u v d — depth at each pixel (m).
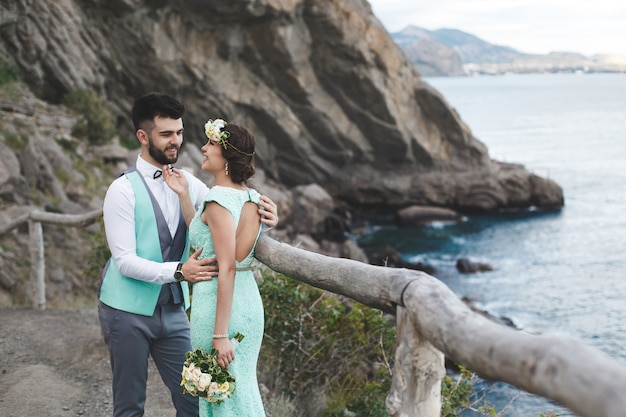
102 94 26.30
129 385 3.35
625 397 1.25
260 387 5.22
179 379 3.47
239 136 2.94
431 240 28.48
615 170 54.84
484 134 96.75
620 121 120.69
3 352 5.70
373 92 32.09
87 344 5.96
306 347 5.49
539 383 1.46
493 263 24.78
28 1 22.78
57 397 4.81
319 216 27.64
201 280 3.01
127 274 3.21
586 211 34.97
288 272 2.93
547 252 26.44
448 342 1.83
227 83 29.66
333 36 30.25
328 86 31.89
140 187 3.30
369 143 33.84
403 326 2.18
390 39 32.25
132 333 3.30
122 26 26.56
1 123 16.52
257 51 29.52
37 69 23.39
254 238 3.04
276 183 32.78
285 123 31.44
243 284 3.04
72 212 14.13
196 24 27.91
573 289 21.30
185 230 3.45
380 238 28.84
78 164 18.69
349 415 5.05
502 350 1.59
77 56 24.55
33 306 7.24
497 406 8.44
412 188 33.53
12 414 4.52
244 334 3.01
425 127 34.75
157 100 3.21
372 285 2.35
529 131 101.75
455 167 35.56
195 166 23.98
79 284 11.40
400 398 2.16
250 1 26.98
